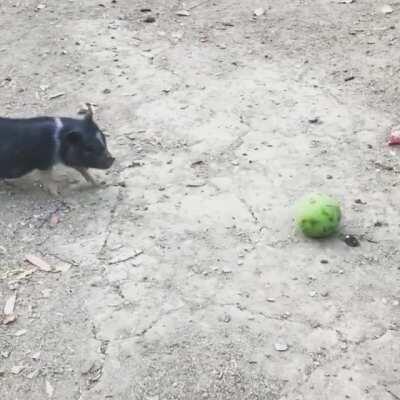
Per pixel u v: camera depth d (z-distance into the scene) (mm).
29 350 2256
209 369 2209
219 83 3184
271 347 2254
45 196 2693
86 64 3307
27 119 2676
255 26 3553
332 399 2152
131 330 2297
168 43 3438
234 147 2861
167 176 2750
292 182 2721
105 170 2773
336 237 2535
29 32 3521
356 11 3650
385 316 2326
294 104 3064
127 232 2559
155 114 3021
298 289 2391
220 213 2613
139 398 2156
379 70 3252
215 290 2391
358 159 2811
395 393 2164
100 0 3770
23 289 2398
